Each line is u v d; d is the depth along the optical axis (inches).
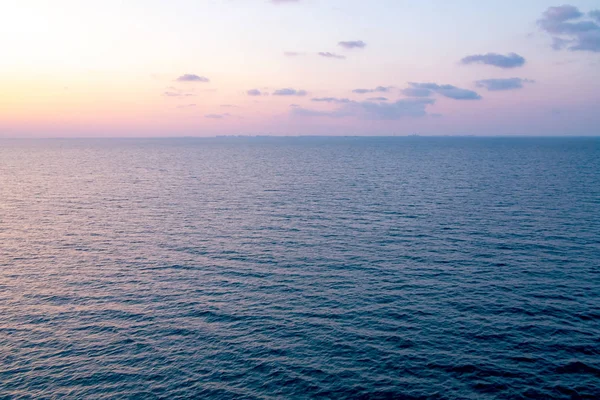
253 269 1544.0
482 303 1255.5
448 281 1419.8
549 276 1446.9
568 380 899.4
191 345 1050.1
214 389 887.7
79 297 1314.0
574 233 1936.5
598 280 1405.0
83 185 3570.4
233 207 2610.7
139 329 1125.7
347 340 1066.1
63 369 957.2
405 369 946.1
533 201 2691.9
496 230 2011.6
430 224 2146.9
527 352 1003.3
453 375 924.0
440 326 1128.8
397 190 3218.5
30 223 2197.3
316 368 952.9
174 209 2556.6
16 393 878.4
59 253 1720.0
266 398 857.5
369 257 1664.6
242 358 994.7
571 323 1131.3
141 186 3511.3
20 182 3745.1
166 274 1499.8
